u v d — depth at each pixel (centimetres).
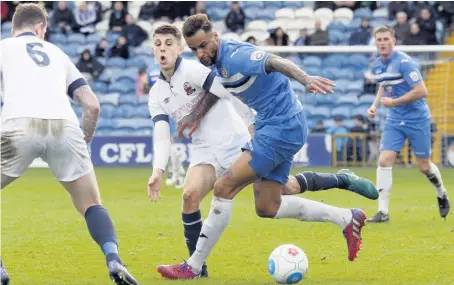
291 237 1711
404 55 1991
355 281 1236
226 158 1304
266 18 4797
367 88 4419
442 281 1237
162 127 1291
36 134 1093
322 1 4794
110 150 4153
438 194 2016
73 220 2022
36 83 1114
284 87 1230
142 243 1652
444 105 4094
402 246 1580
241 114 1305
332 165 4012
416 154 2005
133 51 4653
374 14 4734
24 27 1174
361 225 1337
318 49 3095
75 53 4725
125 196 2669
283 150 1228
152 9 4750
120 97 4503
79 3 4888
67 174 1128
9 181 1119
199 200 1298
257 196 1294
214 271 1341
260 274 1312
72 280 1270
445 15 4606
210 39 1192
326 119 4378
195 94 1285
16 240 1686
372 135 4044
